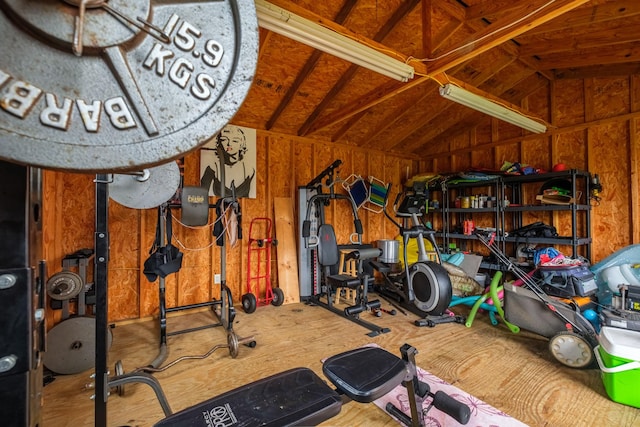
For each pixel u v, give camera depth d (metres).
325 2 2.66
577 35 2.87
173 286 3.56
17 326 0.41
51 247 2.64
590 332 2.26
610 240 3.53
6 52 0.34
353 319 3.24
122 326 3.16
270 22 1.91
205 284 3.75
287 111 3.94
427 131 4.93
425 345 2.65
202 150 3.70
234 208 3.14
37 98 0.35
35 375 0.43
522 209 3.91
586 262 3.35
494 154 4.62
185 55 0.42
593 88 3.69
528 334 2.91
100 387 1.19
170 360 2.40
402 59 2.46
